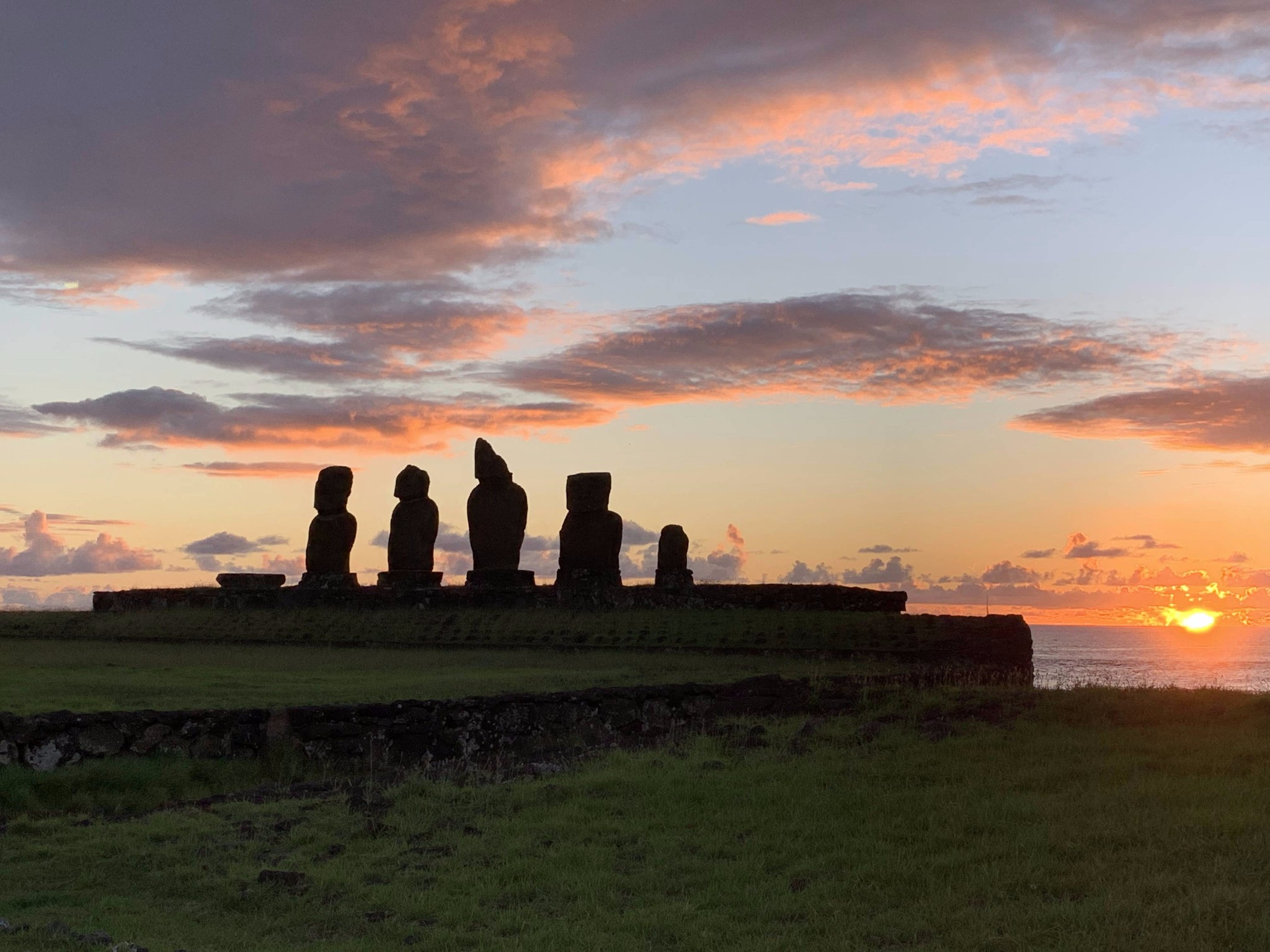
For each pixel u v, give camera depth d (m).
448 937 8.66
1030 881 9.05
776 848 10.53
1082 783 11.82
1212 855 9.20
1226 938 7.57
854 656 29.58
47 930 8.01
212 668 26.70
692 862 10.29
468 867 10.47
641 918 8.91
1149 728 14.04
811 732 14.87
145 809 13.15
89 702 18.41
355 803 12.73
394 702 15.90
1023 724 14.51
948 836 10.32
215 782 14.25
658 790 12.62
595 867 10.30
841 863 9.99
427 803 12.54
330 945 8.55
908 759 13.27
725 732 15.53
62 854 10.95
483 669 26.53
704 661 28.86
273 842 11.45
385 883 10.16
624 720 16.45
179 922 9.14
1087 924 7.97
